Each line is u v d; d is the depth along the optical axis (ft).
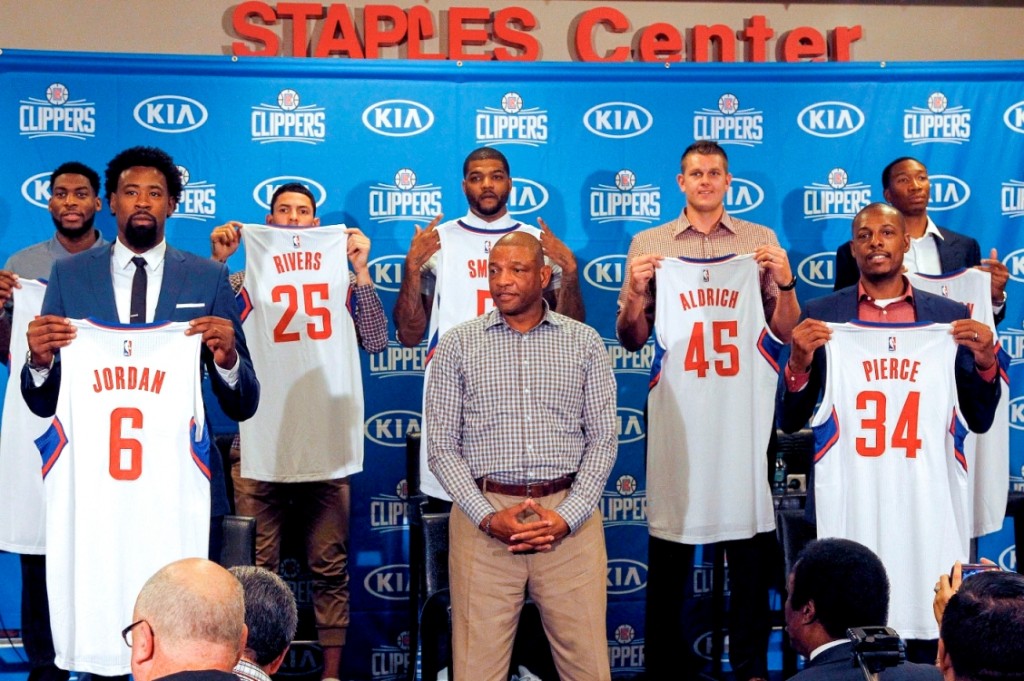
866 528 11.50
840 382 11.52
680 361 12.60
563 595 10.56
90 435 10.52
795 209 15.26
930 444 11.47
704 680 13.93
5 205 14.37
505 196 13.47
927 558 11.46
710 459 12.59
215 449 11.01
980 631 5.61
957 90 15.20
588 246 15.20
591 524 10.73
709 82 15.15
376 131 14.93
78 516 10.48
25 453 12.26
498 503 10.61
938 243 14.38
